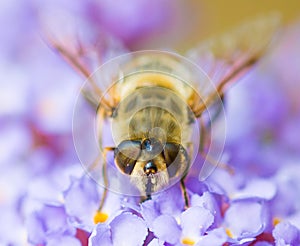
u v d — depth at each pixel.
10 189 0.11
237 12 0.15
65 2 0.12
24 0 0.12
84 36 0.10
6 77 0.12
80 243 0.09
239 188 0.09
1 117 0.12
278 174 0.10
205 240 0.08
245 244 0.09
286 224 0.09
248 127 0.12
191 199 0.09
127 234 0.09
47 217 0.09
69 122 0.12
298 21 0.14
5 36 0.12
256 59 0.10
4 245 0.10
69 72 0.12
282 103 0.12
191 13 0.14
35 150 0.12
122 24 0.12
